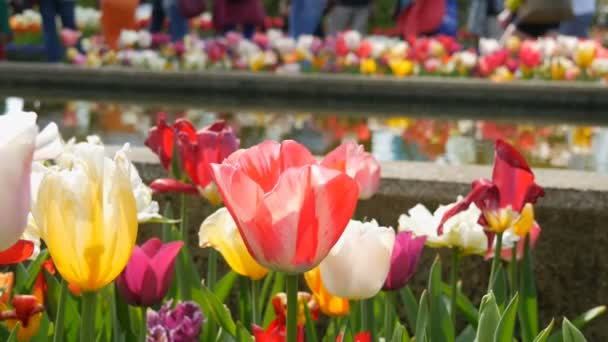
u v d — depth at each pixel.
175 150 2.30
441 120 10.27
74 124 9.16
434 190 3.28
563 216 3.17
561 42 12.51
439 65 13.07
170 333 1.82
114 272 1.33
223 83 12.39
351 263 1.57
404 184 3.30
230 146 2.19
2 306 1.77
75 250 1.29
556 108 11.21
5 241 1.22
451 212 2.03
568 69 12.29
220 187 1.23
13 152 1.20
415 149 7.85
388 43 14.23
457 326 3.21
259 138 8.43
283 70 13.98
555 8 13.06
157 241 1.84
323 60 13.91
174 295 2.35
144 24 19.23
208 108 11.23
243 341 1.92
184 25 15.39
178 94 12.61
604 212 3.14
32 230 1.63
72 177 1.29
